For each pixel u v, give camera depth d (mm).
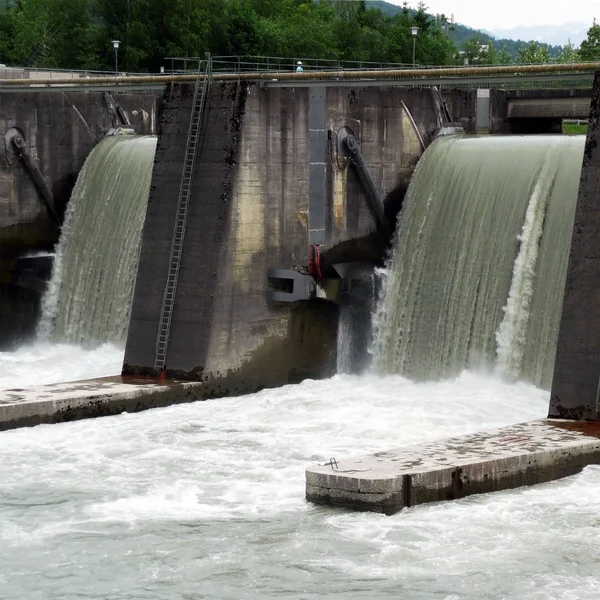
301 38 124188
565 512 34625
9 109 61219
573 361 42031
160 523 34625
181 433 43656
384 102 54562
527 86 65250
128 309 58406
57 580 31062
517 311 48188
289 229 52281
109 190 61219
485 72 47156
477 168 51375
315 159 52781
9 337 62219
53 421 44688
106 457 40812
